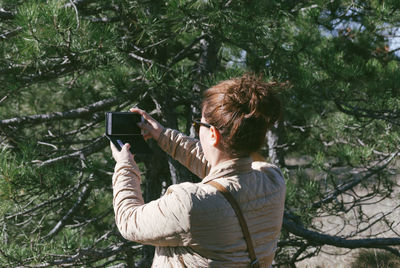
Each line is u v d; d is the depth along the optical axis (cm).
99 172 422
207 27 357
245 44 411
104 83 506
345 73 449
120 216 118
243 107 115
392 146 495
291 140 672
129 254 470
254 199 116
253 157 132
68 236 445
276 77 411
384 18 449
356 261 647
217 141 117
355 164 483
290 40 457
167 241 111
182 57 498
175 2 325
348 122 572
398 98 469
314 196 460
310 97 479
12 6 416
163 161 522
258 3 374
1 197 304
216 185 114
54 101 589
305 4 486
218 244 110
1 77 380
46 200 421
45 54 316
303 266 659
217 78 393
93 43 308
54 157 447
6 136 445
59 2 295
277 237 126
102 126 555
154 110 494
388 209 711
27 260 367
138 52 430
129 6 379
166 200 111
